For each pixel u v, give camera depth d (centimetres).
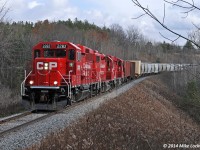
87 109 1908
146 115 2233
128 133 1265
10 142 1092
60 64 1983
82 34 10112
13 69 3800
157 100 3666
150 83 5462
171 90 5062
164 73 7681
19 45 3969
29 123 1438
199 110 1377
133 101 2686
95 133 1166
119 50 10088
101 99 2556
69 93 1975
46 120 1541
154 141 1168
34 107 1928
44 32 7238
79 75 2205
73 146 989
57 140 1039
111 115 1666
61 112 1828
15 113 1950
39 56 2119
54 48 2100
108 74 3778
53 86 1934
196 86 1278
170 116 2759
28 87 1955
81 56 2275
